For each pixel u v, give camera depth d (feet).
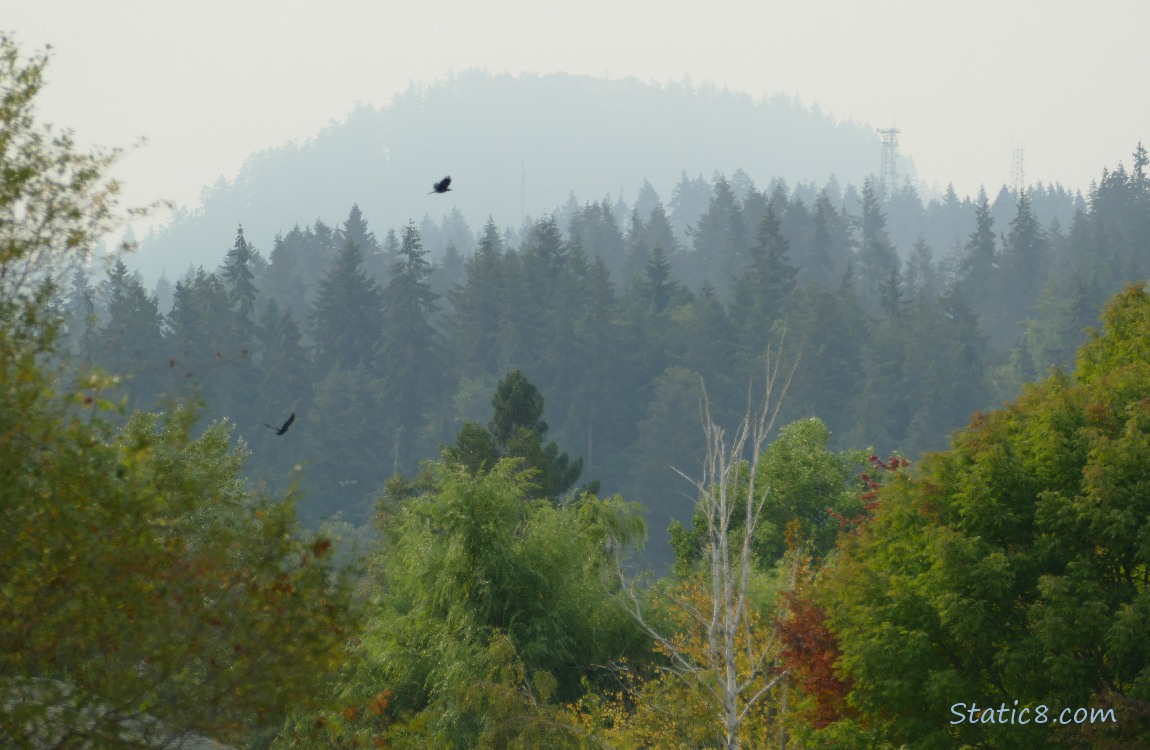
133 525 143.33
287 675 147.02
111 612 139.54
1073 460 234.99
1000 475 240.12
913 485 262.47
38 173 156.15
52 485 139.85
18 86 156.46
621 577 323.57
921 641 233.14
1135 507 222.07
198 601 145.69
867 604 250.78
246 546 152.56
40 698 145.18
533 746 289.12
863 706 244.63
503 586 343.46
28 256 154.51
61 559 138.00
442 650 331.16
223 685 144.36
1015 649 226.99
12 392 141.28
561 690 349.41
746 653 278.46
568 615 355.15
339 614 153.99
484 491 353.92
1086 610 213.87
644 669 353.31
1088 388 255.09
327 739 175.22
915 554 251.19
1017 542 238.68
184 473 159.84
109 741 139.03
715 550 222.48
